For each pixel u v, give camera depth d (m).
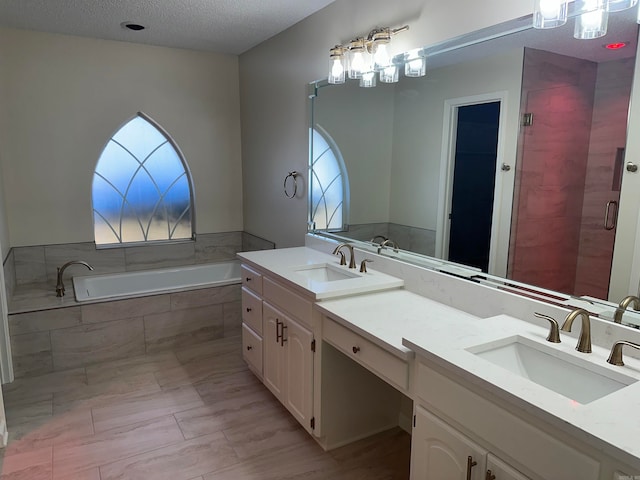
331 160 3.01
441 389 1.44
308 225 3.35
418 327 1.81
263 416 2.62
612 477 1.00
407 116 2.34
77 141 3.83
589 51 1.52
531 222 1.77
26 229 3.74
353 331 1.87
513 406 1.20
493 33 1.84
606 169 1.51
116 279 4.04
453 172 2.11
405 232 2.43
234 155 4.54
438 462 1.48
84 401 2.78
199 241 4.50
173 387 2.96
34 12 3.09
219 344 3.69
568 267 1.65
